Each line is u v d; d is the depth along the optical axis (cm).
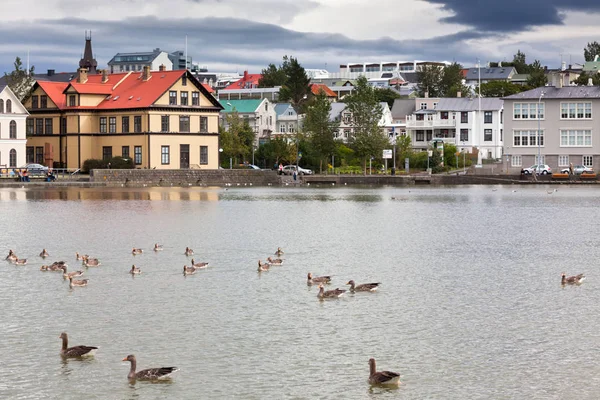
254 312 4297
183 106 16825
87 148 17012
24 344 3694
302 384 3209
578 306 4434
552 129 17538
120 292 4816
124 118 16725
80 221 8662
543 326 4003
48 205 10712
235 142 19550
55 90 17438
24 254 6262
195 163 17088
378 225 8544
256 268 5659
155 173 16088
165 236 7419
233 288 4938
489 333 3875
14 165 15888
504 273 5472
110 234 7538
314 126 19400
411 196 13488
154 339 3781
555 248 6738
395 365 3422
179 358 3506
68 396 3092
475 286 4997
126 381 3238
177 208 10494
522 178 17262
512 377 3281
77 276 5253
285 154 19562
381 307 4409
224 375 3306
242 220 8962
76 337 3812
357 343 3719
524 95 17712
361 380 3250
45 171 15600
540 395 3098
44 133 17375
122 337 3812
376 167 19925
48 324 4047
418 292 4809
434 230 8088
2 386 3181
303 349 3628
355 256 6253
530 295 4722
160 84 16875
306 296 4697
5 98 15750
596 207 11031
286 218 9244
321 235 7594
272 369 3372
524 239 7350
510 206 11244
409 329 3950
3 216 9131
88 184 15162
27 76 19950
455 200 12500
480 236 7575
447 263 5909
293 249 6619
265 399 3062
